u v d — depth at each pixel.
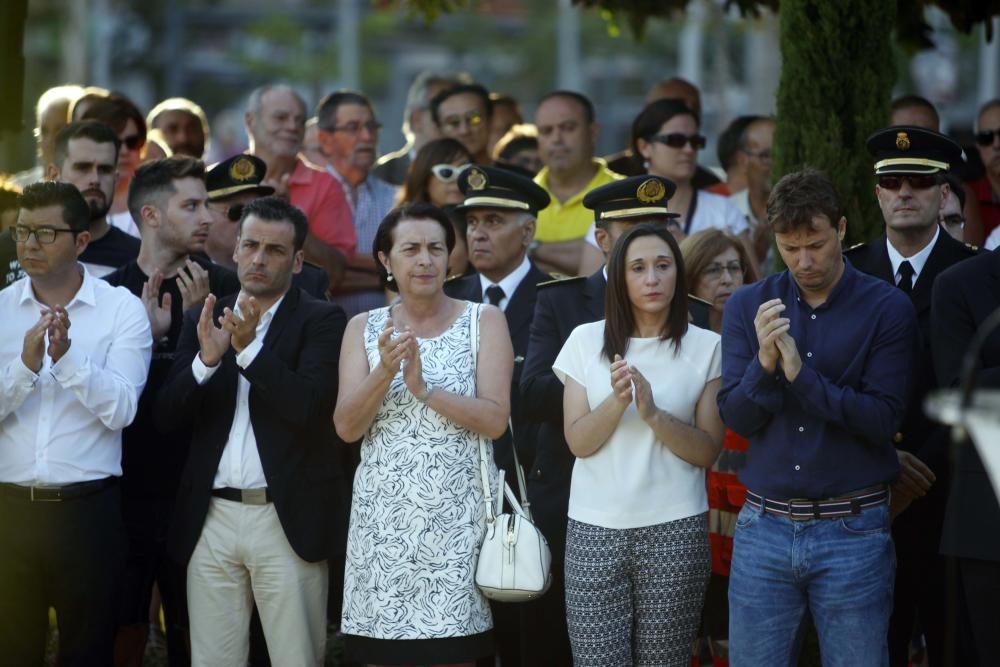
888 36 19.41
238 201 20.86
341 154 26.55
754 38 57.09
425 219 16.45
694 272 19.11
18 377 16.36
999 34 62.41
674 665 15.82
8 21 18.38
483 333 16.53
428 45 110.25
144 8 100.31
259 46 99.81
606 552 15.73
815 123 19.25
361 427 15.90
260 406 16.92
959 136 34.25
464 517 15.96
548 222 24.70
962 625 15.92
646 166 24.66
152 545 18.38
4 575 17.06
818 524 14.84
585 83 102.75
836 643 14.77
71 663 17.11
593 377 16.16
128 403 16.92
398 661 15.74
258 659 18.59
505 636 18.47
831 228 14.86
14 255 19.02
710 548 16.88
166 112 27.08
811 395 14.47
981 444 9.53
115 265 20.31
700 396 16.09
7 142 19.41
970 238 24.61
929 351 16.77
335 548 17.06
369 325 16.64
